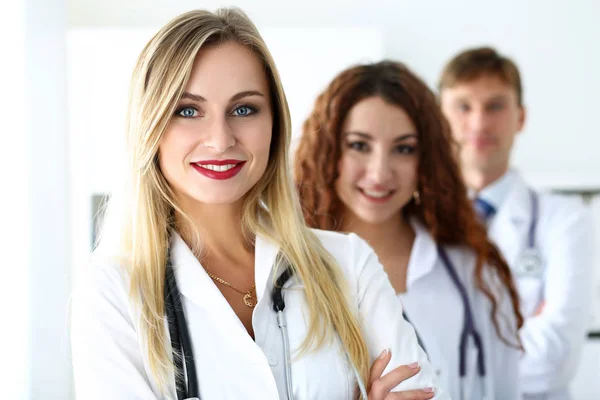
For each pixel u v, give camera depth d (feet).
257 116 4.55
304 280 4.76
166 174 4.58
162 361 4.42
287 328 4.67
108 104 12.02
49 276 7.92
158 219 4.70
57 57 8.10
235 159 4.46
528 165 13.29
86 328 4.42
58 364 7.97
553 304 8.71
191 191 4.50
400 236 6.96
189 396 4.38
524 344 8.52
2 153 7.55
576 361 8.69
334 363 4.61
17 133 7.58
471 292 6.84
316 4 13.09
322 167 6.77
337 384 4.58
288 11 13.08
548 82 13.20
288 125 4.83
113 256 4.65
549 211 9.12
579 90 13.20
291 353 4.59
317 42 12.34
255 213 4.97
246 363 4.48
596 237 12.12
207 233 4.82
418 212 6.99
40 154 7.84
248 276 4.88
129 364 4.36
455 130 9.58
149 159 4.50
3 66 7.57
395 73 6.77
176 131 4.44
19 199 7.59
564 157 13.25
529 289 8.95
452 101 9.59
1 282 7.54
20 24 7.59
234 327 4.50
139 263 4.59
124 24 12.91
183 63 4.35
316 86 12.33
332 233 5.23
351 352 4.67
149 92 4.42
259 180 4.90
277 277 4.79
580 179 12.47
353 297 4.92
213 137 4.37
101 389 4.31
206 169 4.47
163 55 4.40
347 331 4.72
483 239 6.97
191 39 4.37
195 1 12.94
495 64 9.48
